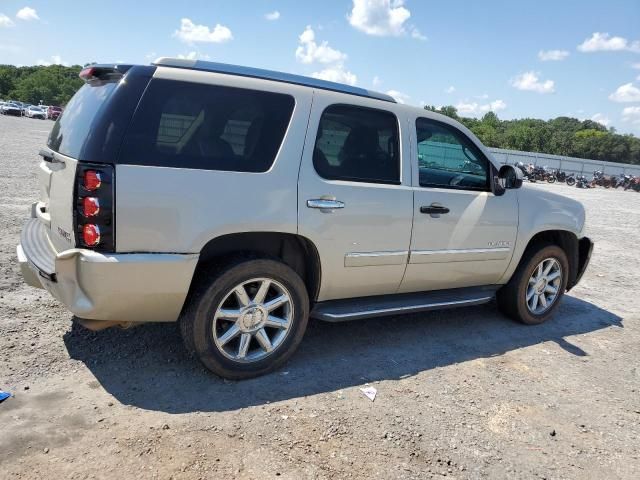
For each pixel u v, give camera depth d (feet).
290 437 9.80
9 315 13.85
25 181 36.99
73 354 12.17
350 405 11.15
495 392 12.46
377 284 13.69
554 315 18.99
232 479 8.52
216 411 10.42
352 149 12.84
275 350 12.11
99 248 9.88
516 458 9.92
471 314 18.10
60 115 12.94
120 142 9.92
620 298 22.20
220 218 10.72
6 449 8.66
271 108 11.64
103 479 8.21
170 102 10.51
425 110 14.47
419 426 10.61
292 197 11.60
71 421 9.62
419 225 13.79
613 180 131.95
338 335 15.01
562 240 18.61
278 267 11.66
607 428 11.32
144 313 10.73
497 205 15.51
